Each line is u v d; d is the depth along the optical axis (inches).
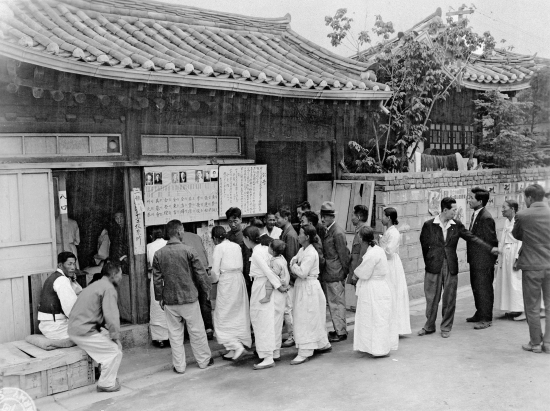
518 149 474.9
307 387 232.1
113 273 242.8
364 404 209.8
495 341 287.6
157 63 262.7
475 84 461.7
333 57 382.0
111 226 331.3
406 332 297.7
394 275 295.0
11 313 251.0
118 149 286.5
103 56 238.2
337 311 304.7
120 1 343.0
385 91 345.1
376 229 373.4
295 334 269.7
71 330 234.4
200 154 321.4
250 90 296.2
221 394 229.6
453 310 300.7
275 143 370.9
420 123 454.0
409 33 413.1
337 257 303.1
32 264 256.8
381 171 402.9
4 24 226.2
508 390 217.0
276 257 263.6
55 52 224.1
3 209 247.6
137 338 294.0
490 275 315.3
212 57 320.8
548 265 258.8
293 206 383.6
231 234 298.7
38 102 256.5
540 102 489.1
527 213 262.4
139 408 218.1
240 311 277.7
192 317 258.8
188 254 257.1
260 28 401.7
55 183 287.3
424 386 224.8
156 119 299.0
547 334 264.1
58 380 231.6
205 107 320.5
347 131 404.2
